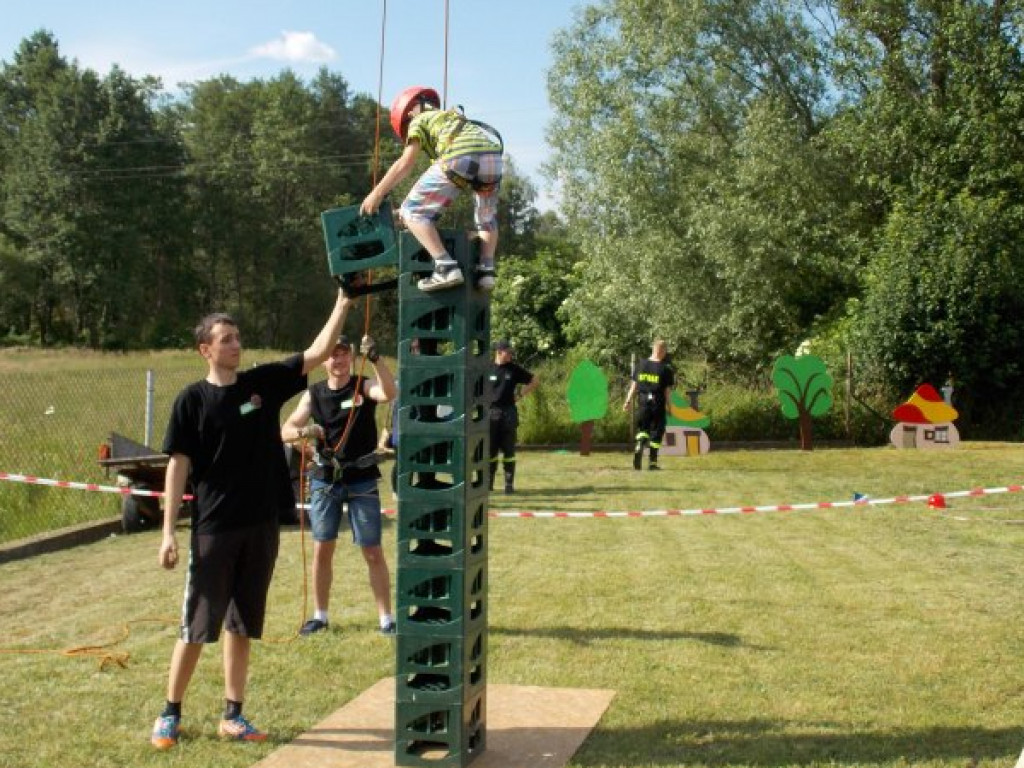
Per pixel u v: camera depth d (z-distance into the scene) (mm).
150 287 69312
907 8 25297
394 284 4914
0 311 63875
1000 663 6023
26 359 33219
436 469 4559
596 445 19609
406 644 4598
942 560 8930
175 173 68500
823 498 12883
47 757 4723
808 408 19469
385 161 34500
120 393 20297
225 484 4816
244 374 4953
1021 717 5148
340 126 86312
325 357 5070
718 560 8961
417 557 4582
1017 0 23766
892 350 20875
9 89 73000
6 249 61531
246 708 5375
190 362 30984
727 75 26500
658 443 16125
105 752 4793
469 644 4617
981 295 20828
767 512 11680
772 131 24797
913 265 21062
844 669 5922
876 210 25578
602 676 5824
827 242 24797
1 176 68562
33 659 6270
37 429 15500
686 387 21547
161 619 7207
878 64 25547
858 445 20750
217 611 4828
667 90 27062
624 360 26469
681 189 26688
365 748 4824
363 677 5883
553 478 15156
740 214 24703
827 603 7426
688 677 5801
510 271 28875
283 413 18391
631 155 26750
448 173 4453
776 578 8234
